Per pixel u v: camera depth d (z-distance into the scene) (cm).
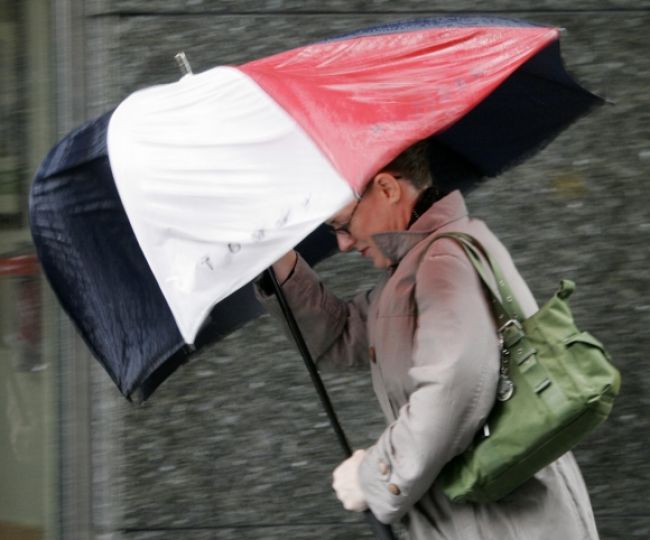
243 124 784
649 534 1343
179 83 840
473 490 859
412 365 898
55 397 1391
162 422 1348
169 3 1337
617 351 1335
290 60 857
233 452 1346
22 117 1383
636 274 1334
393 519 870
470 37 844
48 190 838
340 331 1052
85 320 856
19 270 1403
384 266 944
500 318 865
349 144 754
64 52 1354
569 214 1333
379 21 1338
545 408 836
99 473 1367
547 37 838
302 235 731
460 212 920
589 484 1342
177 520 1352
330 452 1343
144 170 782
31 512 1403
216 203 762
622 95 1334
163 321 835
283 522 1348
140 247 809
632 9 1333
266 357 1339
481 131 1040
